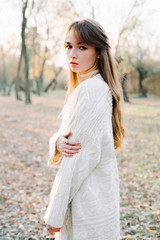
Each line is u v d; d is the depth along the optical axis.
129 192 3.98
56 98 28.36
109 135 1.27
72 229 1.25
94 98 1.21
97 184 1.26
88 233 1.21
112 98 1.37
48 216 1.19
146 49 28.55
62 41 1.47
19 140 8.11
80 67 1.32
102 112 1.22
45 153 6.73
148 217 3.05
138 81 35.31
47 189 4.25
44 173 5.11
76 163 1.18
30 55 29.84
